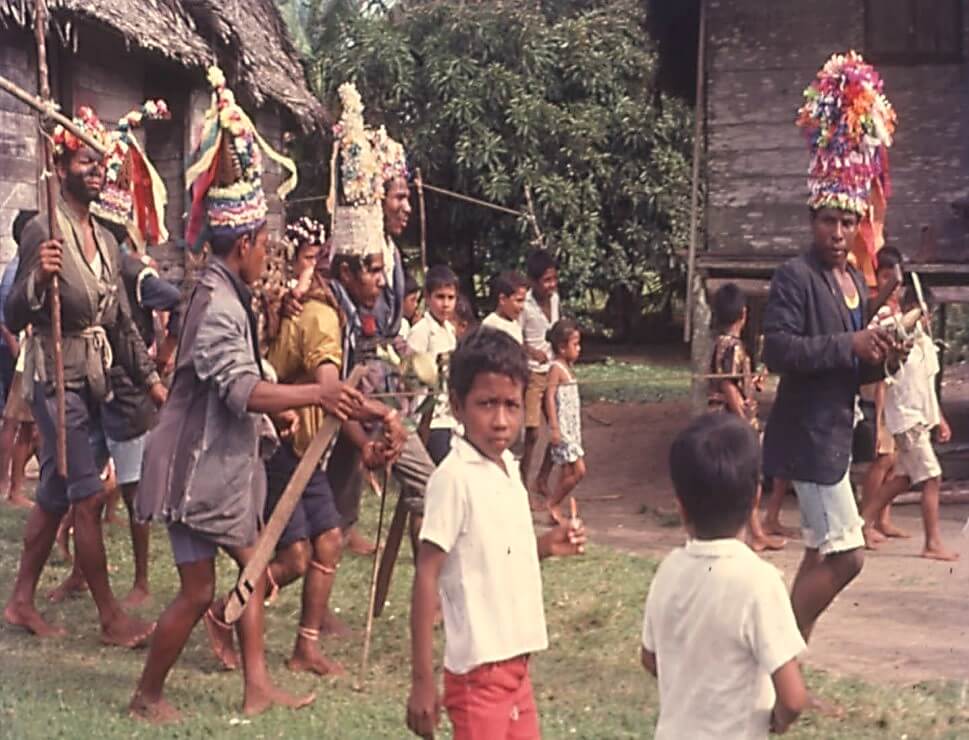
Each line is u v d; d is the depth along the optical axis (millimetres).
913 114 11805
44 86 6316
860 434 9406
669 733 3805
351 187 6883
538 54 21922
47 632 7176
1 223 12773
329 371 6441
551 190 21422
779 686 3656
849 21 11836
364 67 21641
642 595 7977
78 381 6938
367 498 10719
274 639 7148
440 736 5773
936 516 9273
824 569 6027
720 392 9492
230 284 5777
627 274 22422
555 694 6293
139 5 14008
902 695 6273
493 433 4355
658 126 22109
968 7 11688
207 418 5746
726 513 3803
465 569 4328
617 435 15289
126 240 7973
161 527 9453
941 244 11773
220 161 5766
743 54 12023
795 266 6062
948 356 20844
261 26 18875
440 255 22969
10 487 10328
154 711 5859
